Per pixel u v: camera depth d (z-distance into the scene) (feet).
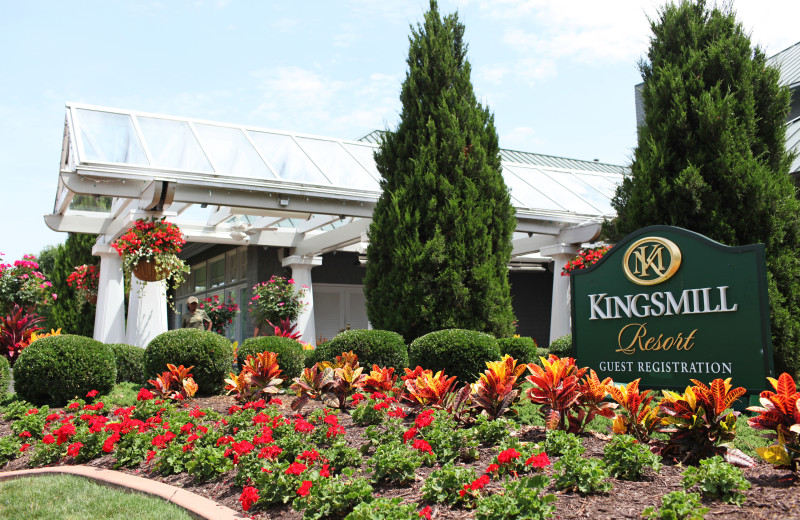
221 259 56.80
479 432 14.32
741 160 21.13
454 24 30.83
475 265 27.50
